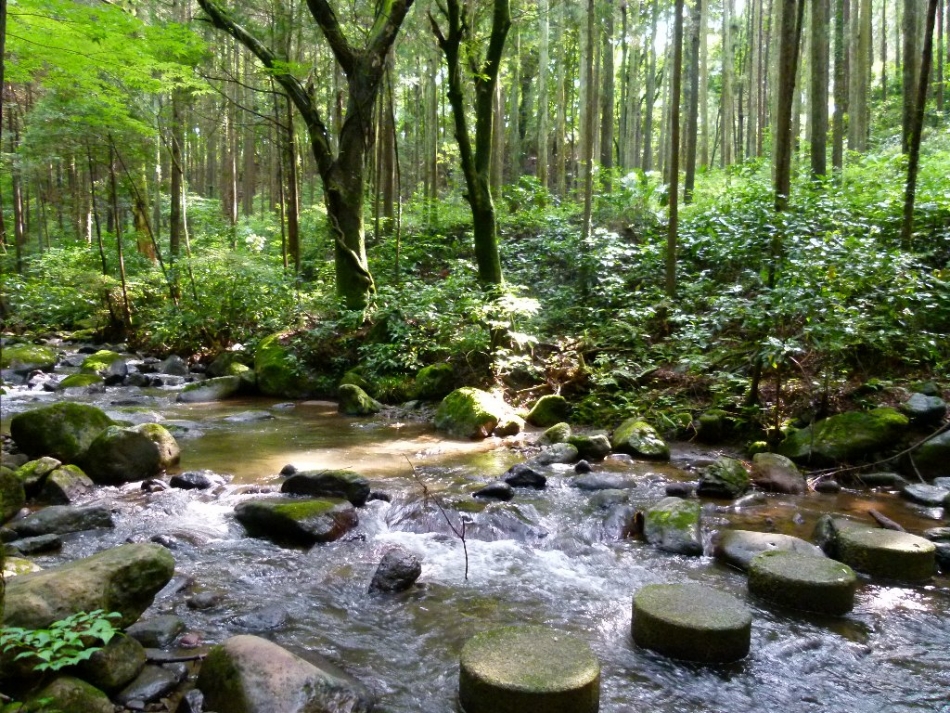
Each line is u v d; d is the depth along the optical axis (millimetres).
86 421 6891
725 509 5781
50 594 3059
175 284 15172
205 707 2977
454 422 8734
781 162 9141
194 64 13156
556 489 6367
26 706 2656
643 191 14492
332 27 12195
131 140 15312
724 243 10633
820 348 6980
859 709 3189
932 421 6746
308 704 2955
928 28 7965
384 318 11234
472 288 11453
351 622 3961
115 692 3078
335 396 11078
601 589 4441
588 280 12078
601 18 21297
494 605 4199
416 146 24438
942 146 15000
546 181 22344
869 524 5410
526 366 9930
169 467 6941
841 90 14812
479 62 12367
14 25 9602
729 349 8812
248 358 12797
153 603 4062
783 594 4137
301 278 15031
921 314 7875
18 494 5488
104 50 10461
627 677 3432
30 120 16578
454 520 5488
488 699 3020
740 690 3336
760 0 22344
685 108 25688
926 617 4023
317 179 29766
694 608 3762
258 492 6160
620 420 8547
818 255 7484
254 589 4340
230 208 26000
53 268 18438
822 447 6715
